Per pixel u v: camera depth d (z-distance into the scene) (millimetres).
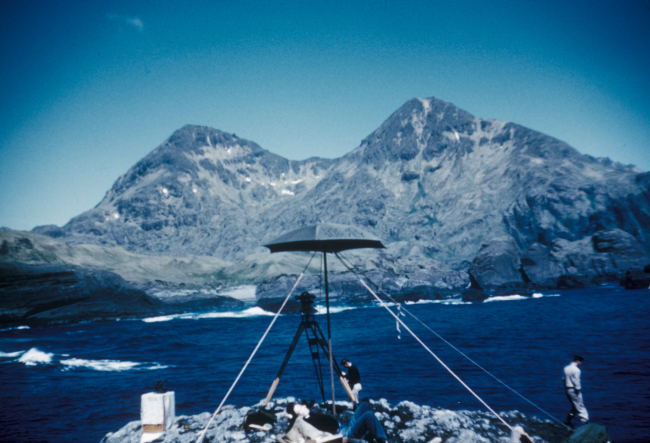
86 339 52312
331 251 10461
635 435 11742
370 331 49000
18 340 52250
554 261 154750
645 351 26016
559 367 22594
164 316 96000
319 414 9164
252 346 39656
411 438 9531
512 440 9602
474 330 43969
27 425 15031
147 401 10469
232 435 9398
